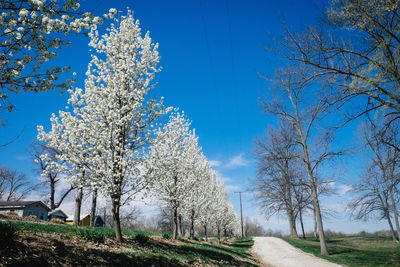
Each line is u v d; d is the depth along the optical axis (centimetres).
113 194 1112
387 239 3244
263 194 2977
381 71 993
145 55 1286
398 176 1346
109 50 1238
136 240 1202
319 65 1155
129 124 1203
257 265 1578
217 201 3106
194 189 2142
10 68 491
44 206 3488
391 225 2972
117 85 1199
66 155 1053
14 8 464
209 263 1179
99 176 1095
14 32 474
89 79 1155
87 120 1105
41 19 477
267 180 2941
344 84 1106
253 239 4081
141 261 852
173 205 1747
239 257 1673
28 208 3262
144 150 1211
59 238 879
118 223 1113
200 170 2259
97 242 947
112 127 1120
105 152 1065
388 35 971
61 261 648
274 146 2777
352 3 969
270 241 3353
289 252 2220
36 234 854
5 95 511
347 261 1630
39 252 650
